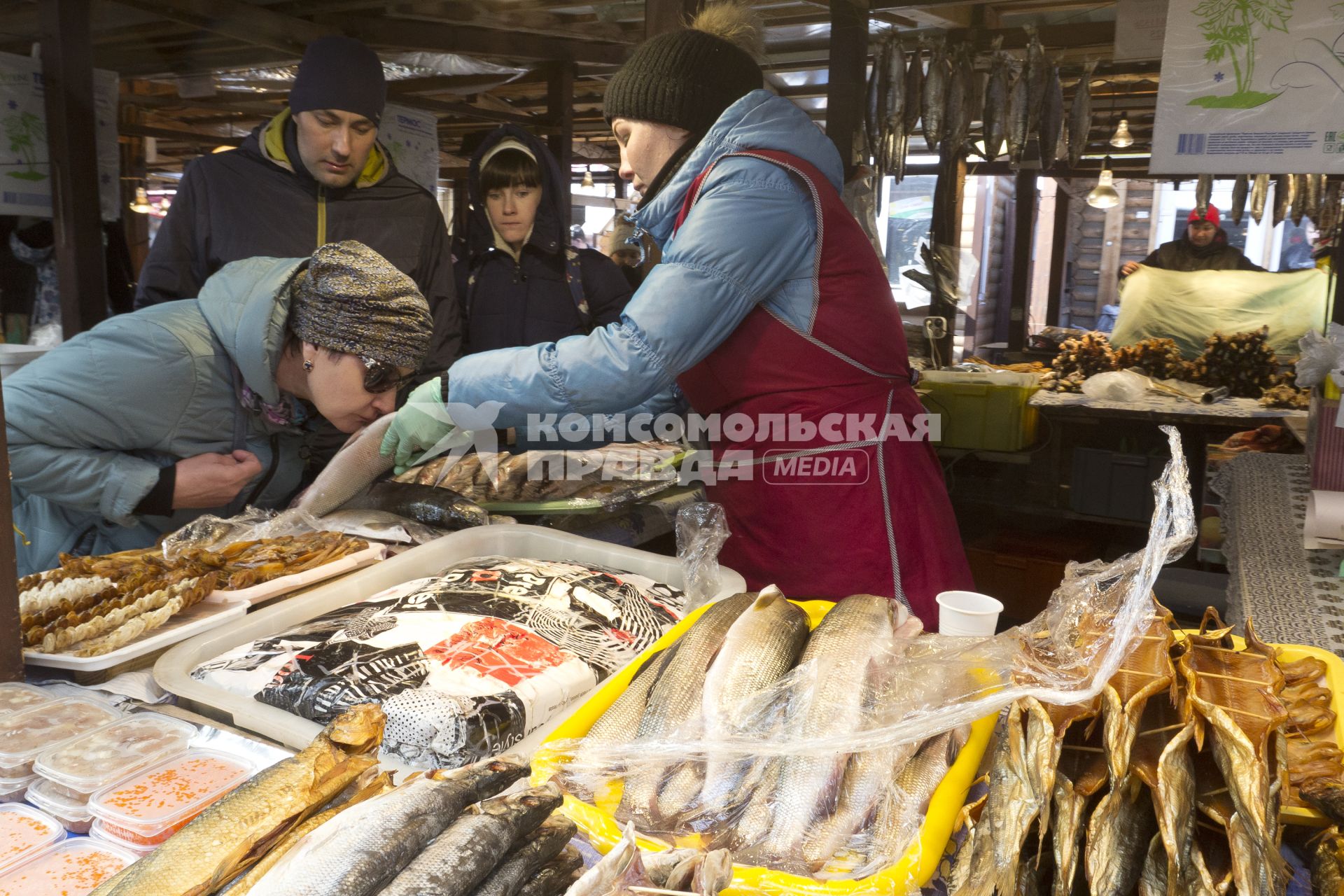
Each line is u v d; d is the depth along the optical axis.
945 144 3.52
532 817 0.77
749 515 1.74
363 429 1.72
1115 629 0.94
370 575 1.51
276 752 0.98
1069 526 3.93
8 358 1.91
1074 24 3.42
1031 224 5.10
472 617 1.29
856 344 1.64
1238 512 2.32
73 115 3.12
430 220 2.78
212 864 0.72
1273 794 0.84
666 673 1.09
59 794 0.92
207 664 1.22
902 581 1.65
